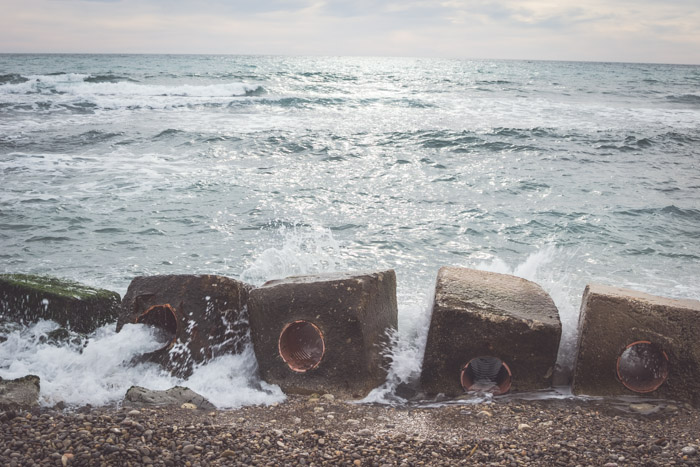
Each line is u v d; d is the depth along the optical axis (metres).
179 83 37.62
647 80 57.41
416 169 15.66
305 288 4.88
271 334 4.93
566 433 4.11
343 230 10.44
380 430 4.20
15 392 4.27
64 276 7.93
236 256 8.98
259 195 12.56
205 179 13.76
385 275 5.29
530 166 16.34
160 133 19.08
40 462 3.29
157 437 3.74
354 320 4.79
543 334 4.78
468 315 4.82
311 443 3.87
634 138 20.77
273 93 34.03
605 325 4.77
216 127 21.23
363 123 23.38
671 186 14.31
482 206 12.22
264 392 4.89
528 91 39.72
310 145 18.16
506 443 3.92
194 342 5.17
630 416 4.44
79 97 28.39
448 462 3.63
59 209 11.02
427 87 41.53
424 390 4.99
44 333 5.66
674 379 4.68
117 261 8.62
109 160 15.51
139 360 5.24
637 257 9.34
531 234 10.43
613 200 12.87
